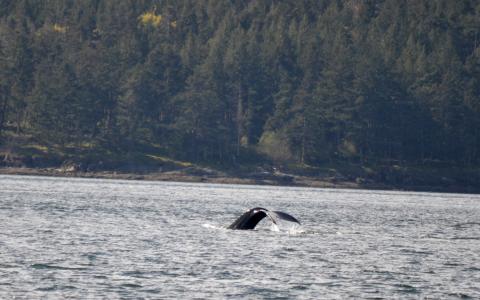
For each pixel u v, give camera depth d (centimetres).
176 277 11556
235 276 11788
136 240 15812
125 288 10656
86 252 13775
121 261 12862
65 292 10294
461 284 11800
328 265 13175
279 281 11494
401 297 10662
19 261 12481
